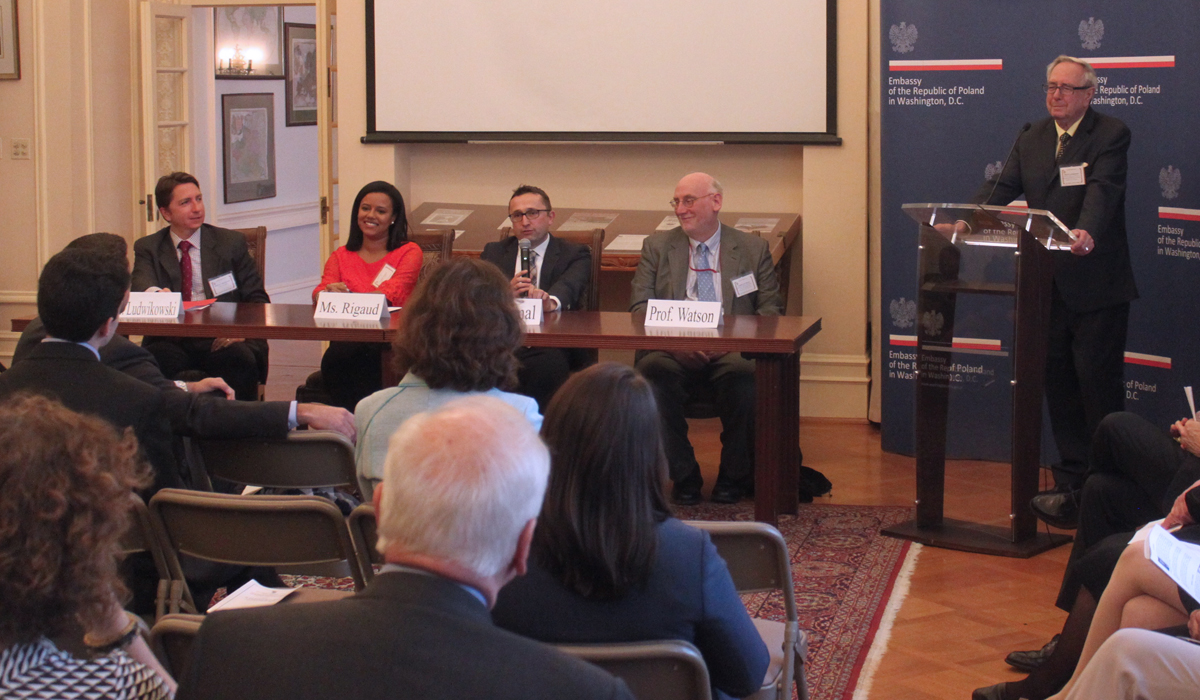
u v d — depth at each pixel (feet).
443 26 18.75
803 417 18.58
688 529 5.00
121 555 4.19
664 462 4.93
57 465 3.61
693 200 14.49
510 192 19.54
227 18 27.96
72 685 3.62
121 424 7.20
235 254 16.12
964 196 16.07
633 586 4.79
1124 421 9.87
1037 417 12.23
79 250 7.33
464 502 3.31
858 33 17.49
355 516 6.77
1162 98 14.37
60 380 7.15
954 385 12.43
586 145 19.20
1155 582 7.20
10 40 20.56
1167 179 14.40
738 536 6.42
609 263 17.30
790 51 17.76
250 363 15.56
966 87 15.85
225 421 8.05
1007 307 11.95
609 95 18.47
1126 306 13.25
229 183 28.50
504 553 3.39
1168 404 14.61
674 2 18.04
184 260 15.94
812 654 9.56
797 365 13.28
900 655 9.58
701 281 14.82
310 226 32.89
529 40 18.54
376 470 7.04
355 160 19.30
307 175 32.58
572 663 3.29
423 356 6.93
